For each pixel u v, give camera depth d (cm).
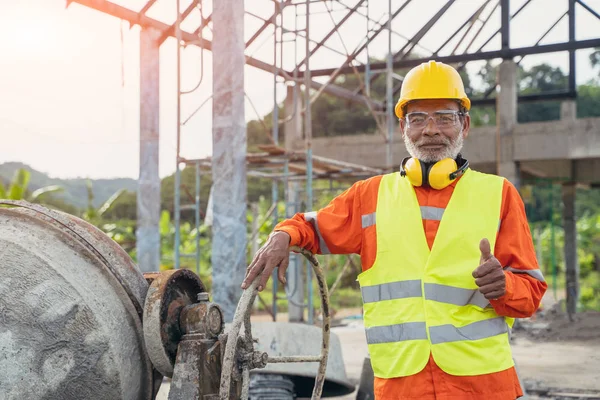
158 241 1188
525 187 2320
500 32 1593
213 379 330
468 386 276
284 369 644
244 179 897
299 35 1221
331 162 1263
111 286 345
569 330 1473
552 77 4956
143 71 1186
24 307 321
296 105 1653
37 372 321
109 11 1096
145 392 362
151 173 1183
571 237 2233
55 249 338
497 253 290
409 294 287
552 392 827
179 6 1021
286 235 294
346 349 1253
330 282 2806
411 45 1614
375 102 1820
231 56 889
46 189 2425
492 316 285
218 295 890
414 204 296
